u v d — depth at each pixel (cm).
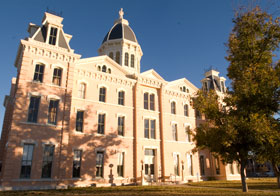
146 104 3147
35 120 2189
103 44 3744
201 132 1683
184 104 3516
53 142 2194
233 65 1650
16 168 1975
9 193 1642
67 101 2372
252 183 2542
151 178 2891
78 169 2389
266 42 1619
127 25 4022
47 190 1900
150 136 3027
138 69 3803
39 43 2338
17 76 2503
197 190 1814
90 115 2608
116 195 1487
